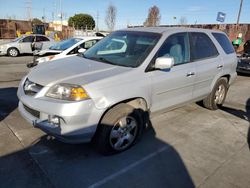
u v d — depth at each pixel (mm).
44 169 3113
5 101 5562
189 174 3203
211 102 5395
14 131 4043
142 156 3537
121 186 2895
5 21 31781
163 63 3533
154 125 4629
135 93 3428
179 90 4250
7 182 2844
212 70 4934
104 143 3305
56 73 3344
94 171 3133
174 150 3758
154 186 2932
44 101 3061
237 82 9359
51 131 3059
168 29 4324
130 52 3896
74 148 3611
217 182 3080
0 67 10570
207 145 3994
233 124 4910
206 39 4977
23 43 15641
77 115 2949
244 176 3232
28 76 3588
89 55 4266
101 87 3115
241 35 20312
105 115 3270
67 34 35375
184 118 5066
